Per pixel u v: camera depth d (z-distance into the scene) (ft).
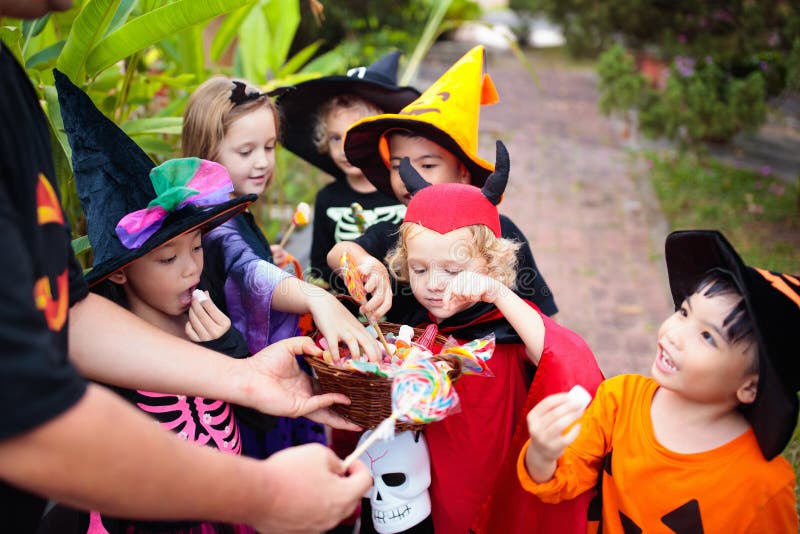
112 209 5.56
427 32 17.04
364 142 7.80
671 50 28.17
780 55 24.40
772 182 22.43
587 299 15.57
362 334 5.79
